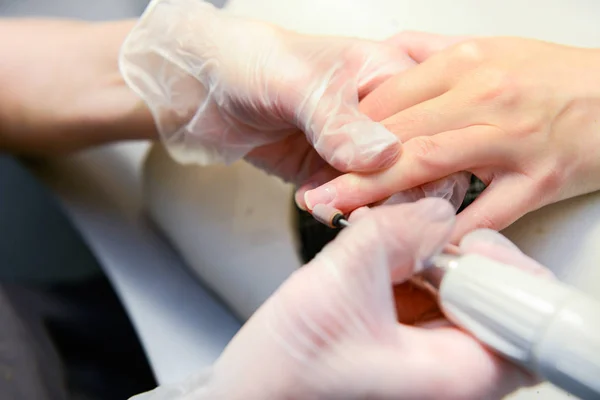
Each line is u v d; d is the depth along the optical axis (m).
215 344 0.37
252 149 0.36
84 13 0.50
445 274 0.25
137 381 0.42
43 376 0.38
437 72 0.32
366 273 0.25
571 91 0.31
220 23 0.34
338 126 0.30
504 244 0.26
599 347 0.22
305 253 0.37
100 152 0.42
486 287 0.24
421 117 0.31
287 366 0.25
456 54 0.32
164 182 0.40
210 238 0.38
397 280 0.27
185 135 0.36
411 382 0.25
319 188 0.30
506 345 0.24
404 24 0.39
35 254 0.56
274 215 0.38
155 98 0.35
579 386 0.23
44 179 0.42
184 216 0.39
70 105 0.39
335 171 0.33
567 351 0.23
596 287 0.30
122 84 0.38
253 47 0.33
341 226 0.29
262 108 0.33
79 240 0.56
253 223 0.38
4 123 0.40
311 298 0.25
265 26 0.33
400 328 0.26
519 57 0.32
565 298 0.23
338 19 0.39
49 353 0.40
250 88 0.32
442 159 0.30
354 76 0.33
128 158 0.42
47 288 0.46
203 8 0.34
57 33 0.40
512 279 0.24
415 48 0.35
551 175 0.31
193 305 0.38
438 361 0.25
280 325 0.25
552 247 0.31
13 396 0.36
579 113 0.31
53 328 0.42
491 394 0.26
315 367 0.25
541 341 0.23
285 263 0.37
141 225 0.40
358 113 0.31
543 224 0.32
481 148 0.30
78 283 0.47
